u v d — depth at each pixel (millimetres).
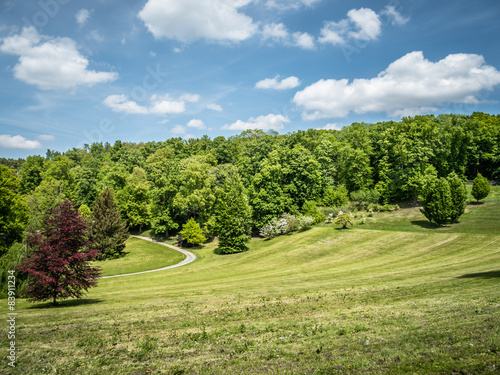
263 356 9008
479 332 8445
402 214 63812
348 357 8070
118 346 11141
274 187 66312
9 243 41156
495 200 65875
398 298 15562
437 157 76812
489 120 109250
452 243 40406
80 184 84438
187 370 8539
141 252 58562
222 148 109875
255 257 47281
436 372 6512
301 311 14656
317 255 43188
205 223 65875
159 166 99938
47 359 10062
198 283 30906
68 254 19469
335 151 84438
